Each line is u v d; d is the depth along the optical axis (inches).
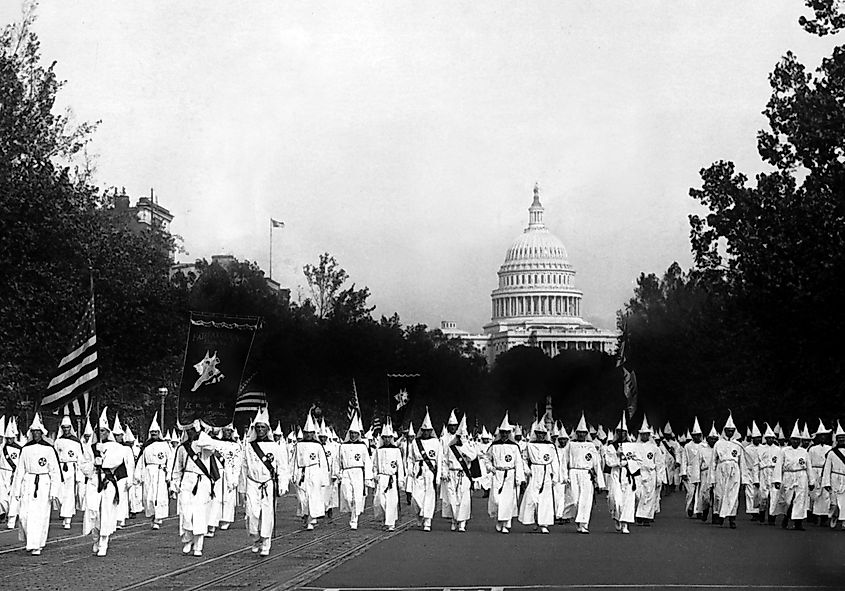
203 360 908.0
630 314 3575.3
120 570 782.5
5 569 788.0
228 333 914.7
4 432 1219.9
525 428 3779.5
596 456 1154.7
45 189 1584.6
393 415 2034.9
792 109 1701.5
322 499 1143.6
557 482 1141.7
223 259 3405.5
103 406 1835.6
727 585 694.5
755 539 1050.7
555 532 1145.4
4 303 1529.3
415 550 931.3
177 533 1090.1
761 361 1782.7
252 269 3031.5
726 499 1231.5
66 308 1592.0
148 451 1186.0
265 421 891.4
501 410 4849.9
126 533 1088.8
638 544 992.2
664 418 3093.0
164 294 1950.1
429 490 1165.7
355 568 796.0
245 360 917.2
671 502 1749.5
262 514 876.0
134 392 1955.0
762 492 1268.5
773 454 1267.2
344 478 1173.1
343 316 3211.1
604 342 7652.6
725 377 2379.4
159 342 1897.1
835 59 1652.3
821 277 1608.0
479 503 1764.3
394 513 1175.6
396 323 3639.3
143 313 1865.2
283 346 2849.4
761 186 1760.6
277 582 714.8
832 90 1649.9
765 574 756.0
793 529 1200.8
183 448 882.8
